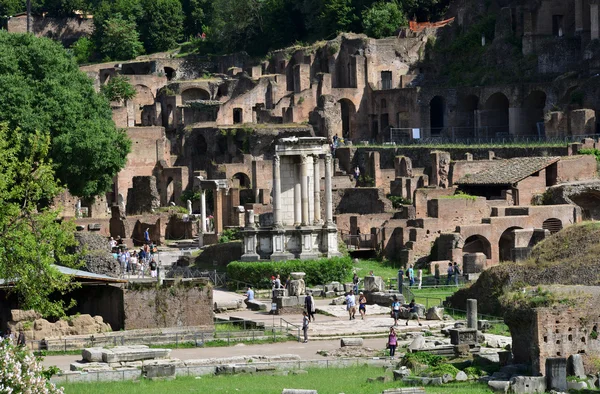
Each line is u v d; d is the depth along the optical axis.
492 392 77.75
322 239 139.88
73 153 147.88
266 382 82.69
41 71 152.88
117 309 105.31
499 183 161.88
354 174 194.00
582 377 80.25
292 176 140.88
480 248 146.12
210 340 101.75
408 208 159.25
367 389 78.81
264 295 128.25
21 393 65.00
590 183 156.00
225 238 154.25
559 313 81.75
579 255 106.94
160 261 145.62
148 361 89.12
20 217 92.62
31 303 91.50
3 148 104.19
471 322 99.38
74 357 94.44
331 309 117.81
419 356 89.06
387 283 131.00
